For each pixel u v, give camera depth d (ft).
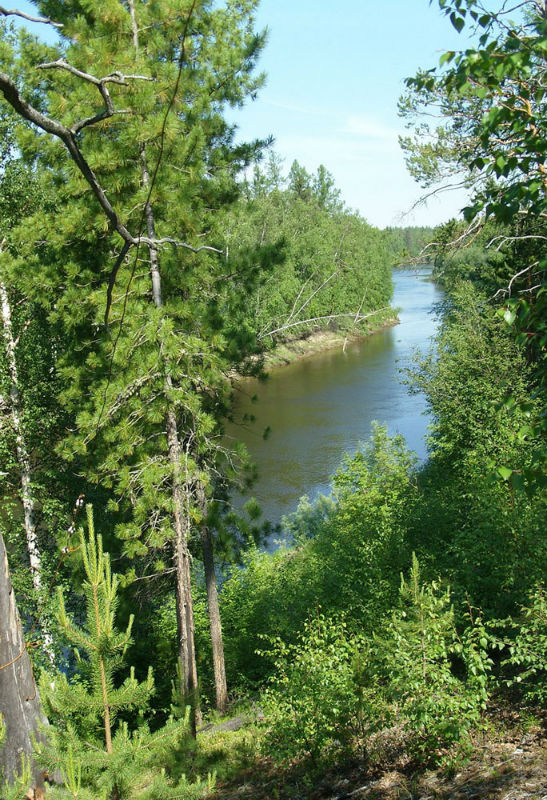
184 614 42.80
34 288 43.93
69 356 44.32
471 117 37.27
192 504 44.96
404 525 45.62
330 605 44.70
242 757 27.99
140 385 40.42
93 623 15.96
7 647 18.62
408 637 24.21
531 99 17.61
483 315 69.87
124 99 33.73
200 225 42.57
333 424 111.96
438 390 67.31
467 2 16.16
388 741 25.50
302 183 258.37
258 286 45.96
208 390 46.73
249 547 52.75
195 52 43.80
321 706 24.67
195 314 42.39
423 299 257.96
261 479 91.40
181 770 23.34
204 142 40.11
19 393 56.24
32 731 18.63
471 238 40.27
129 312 39.45
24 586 50.31
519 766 20.65
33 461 59.21
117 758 15.69
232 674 51.78
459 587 32.81
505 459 37.70
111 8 36.24
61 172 45.44
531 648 24.18
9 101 10.42
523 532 31.53
